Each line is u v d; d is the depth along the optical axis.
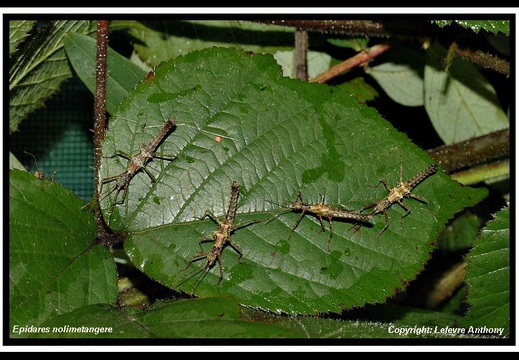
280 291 0.31
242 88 0.32
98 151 0.32
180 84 0.32
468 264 0.33
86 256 0.31
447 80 0.38
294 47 0.38
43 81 0.37
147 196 0.32
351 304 0.31
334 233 0.32
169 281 0.31
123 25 0.36
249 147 0.32
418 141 0.39
